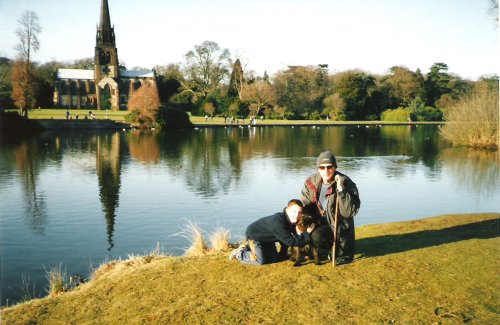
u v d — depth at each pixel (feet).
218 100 290.56
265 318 15.65
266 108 281.33
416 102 294.25
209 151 121.39
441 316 15.40
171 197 61.52
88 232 44.83
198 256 22.95
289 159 104.01
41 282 31.60
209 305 16.85
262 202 58.08
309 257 20.94
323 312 15.88
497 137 121.08
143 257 24.79
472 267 19.67
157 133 186.70
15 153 114.73
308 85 298.97
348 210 19.11
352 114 295.28
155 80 328.70
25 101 186.60
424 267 19.71
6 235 43.68
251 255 20.56
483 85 129.49
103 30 357.20
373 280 18.40
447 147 130.62
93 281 21.34
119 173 83.82
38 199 60.85
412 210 52.42
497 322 14.96
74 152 117.91
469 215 31.94
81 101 364.17
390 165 92.38
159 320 15.97
